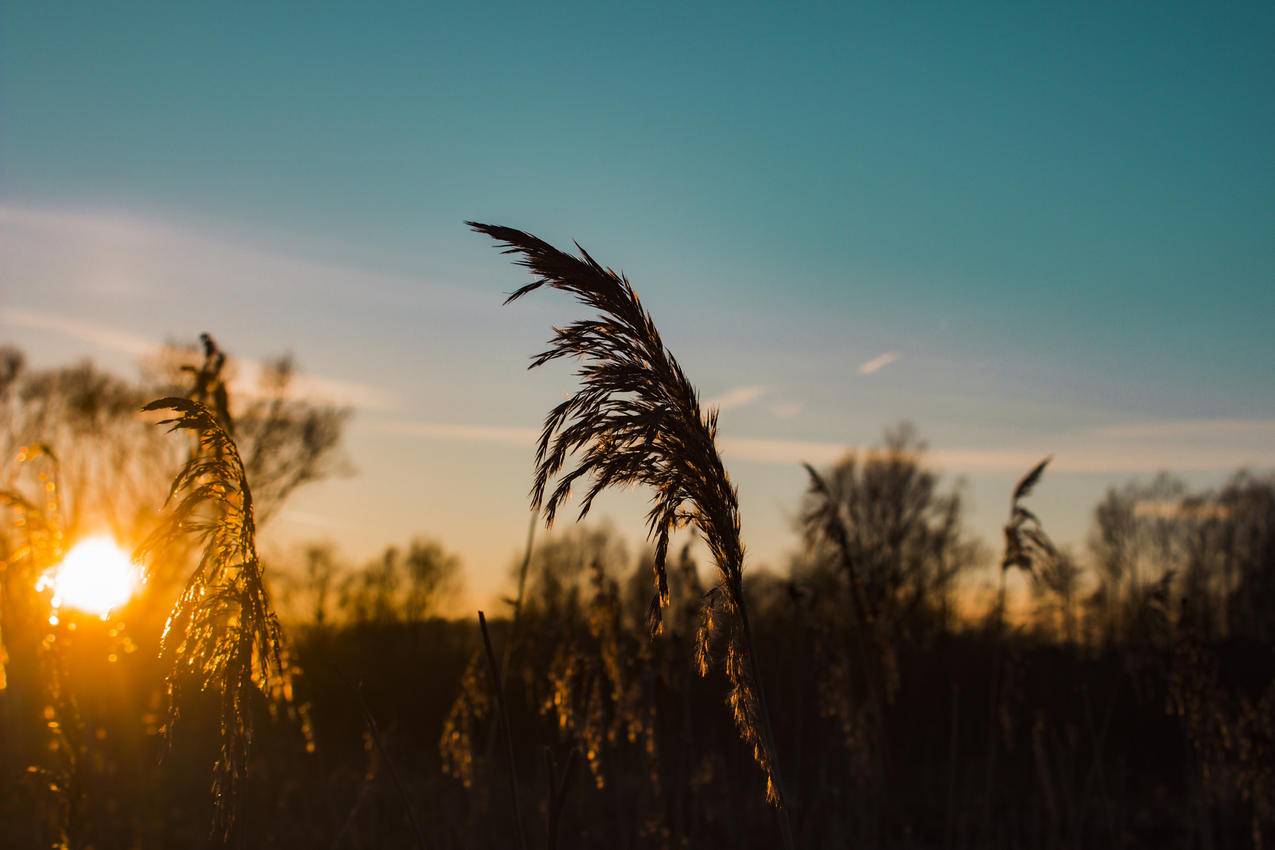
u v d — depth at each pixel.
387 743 8.25
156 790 6.66
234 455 2.80
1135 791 10.86
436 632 11.99
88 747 3.97
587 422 2.58
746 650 2.71
